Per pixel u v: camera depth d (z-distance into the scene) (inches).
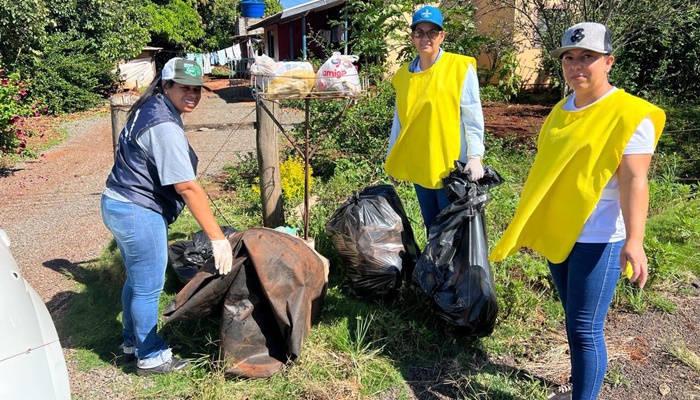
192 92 108.4
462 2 357.4
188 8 1263.5
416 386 114.2
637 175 82.6
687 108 401.7
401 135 142.0
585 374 95.1
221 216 210.8
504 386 112.9
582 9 285.1
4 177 319.0
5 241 100.9
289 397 108.7
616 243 89.9
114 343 131.1
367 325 132.0
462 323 120.6
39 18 544.7
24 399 67.8
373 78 319.3
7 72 524.7
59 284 165.3
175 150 103.1
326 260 149.0
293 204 207.5
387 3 329.7
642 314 144.6
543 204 98.1
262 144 175.6
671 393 111.8
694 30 425.1
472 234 123.5
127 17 802.2
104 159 369.7
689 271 168.2
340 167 246.5
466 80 131.1
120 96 161.2
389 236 144.4
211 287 110.8
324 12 723.4
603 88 89.4
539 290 153.5
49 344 80.7
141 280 111.1
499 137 358.0
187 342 127.1
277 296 112.0
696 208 204.5
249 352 114.5
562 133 92.1
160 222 110.6
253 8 1021.8
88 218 233.9
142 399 109.9
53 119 574.2
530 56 640.4
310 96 146.7
